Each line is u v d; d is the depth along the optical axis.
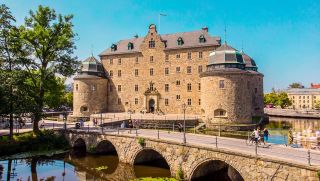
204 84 54.84
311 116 81.00
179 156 27.06
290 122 73.69
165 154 28.50
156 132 36.94
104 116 62.25
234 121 51.94
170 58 70.62
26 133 41.91
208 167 27.62
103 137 36.84
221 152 23.64
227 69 53.53
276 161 20.06
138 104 73.69
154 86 71.94
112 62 77.50
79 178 28.62
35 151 39.16
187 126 50.59
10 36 39.41
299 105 175.50
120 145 34.25
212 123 52.81
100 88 73.62
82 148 42.12
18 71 38.44
